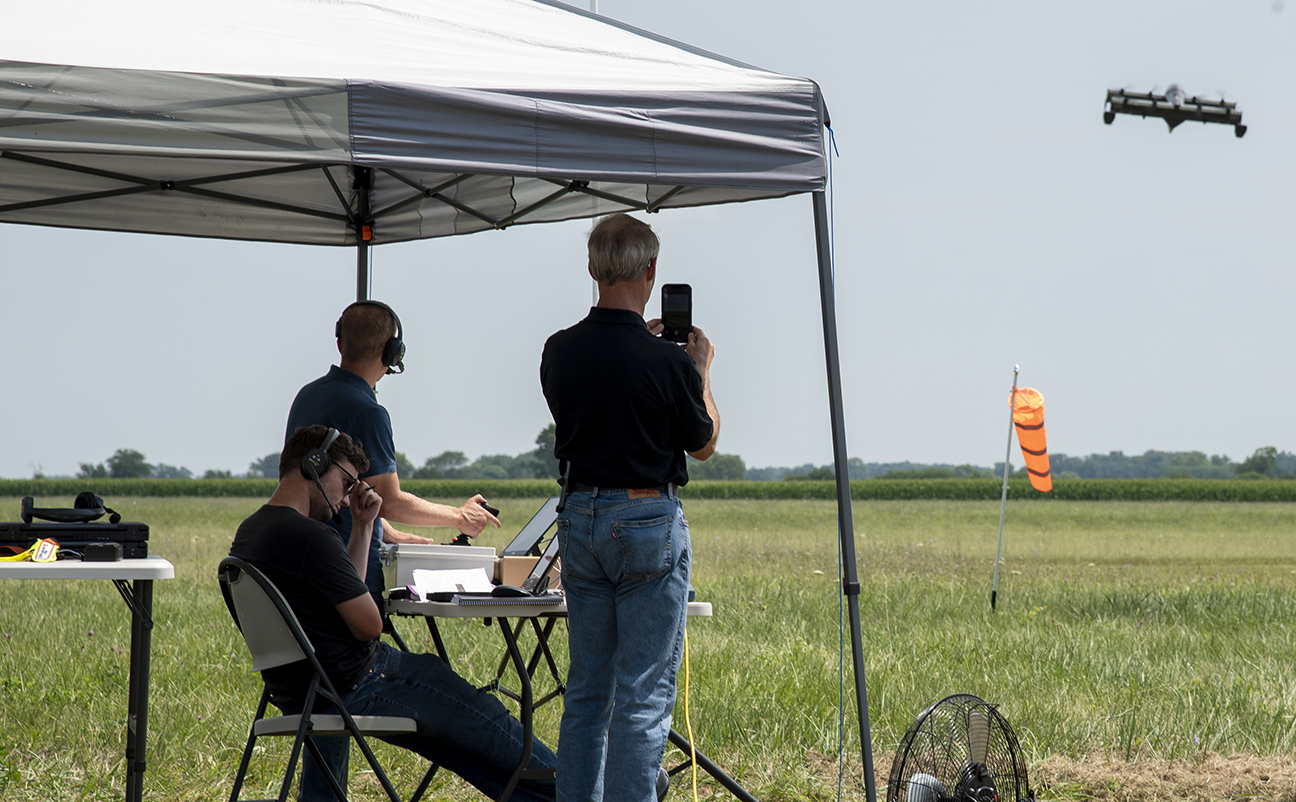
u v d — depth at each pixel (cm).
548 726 1962
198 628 3017
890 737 1931
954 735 1324
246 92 1064
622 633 1148
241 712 1981
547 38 1343
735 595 4016
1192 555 8094
